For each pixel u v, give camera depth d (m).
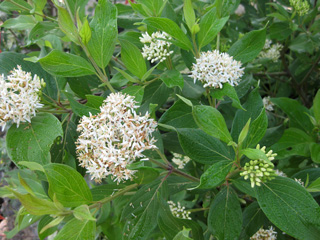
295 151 0.32
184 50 0.27
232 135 0.24
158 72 0.28
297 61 0.52
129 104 0.21
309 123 0.34
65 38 0.32
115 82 0.28
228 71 0.23
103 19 0.23
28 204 0.17
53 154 0.25
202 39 0.25
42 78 0.25
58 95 0.26
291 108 0.34
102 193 0.26
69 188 0.19
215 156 0.22
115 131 0.21
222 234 0.22
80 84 0.29
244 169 0.20
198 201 0.45
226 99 0.30
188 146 0.22
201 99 0.30
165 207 0.22
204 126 0.19
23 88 0.21
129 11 0.34
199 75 0.24
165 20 0.23
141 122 0.21
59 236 0.18
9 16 0.52
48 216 0.25
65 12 0.22
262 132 0.21
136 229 0.22
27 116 0.21
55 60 0.22
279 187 0.20
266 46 0.47
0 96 0.21
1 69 0.24
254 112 0.24
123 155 0.20
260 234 0.27
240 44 0.26
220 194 0.23
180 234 0.17
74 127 0.26
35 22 0.34
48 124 0.22
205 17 0.24
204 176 0.19
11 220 0.56
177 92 0.28
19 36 0.58
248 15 0.52
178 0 0.37
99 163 0.20
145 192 0.23
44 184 0.25
